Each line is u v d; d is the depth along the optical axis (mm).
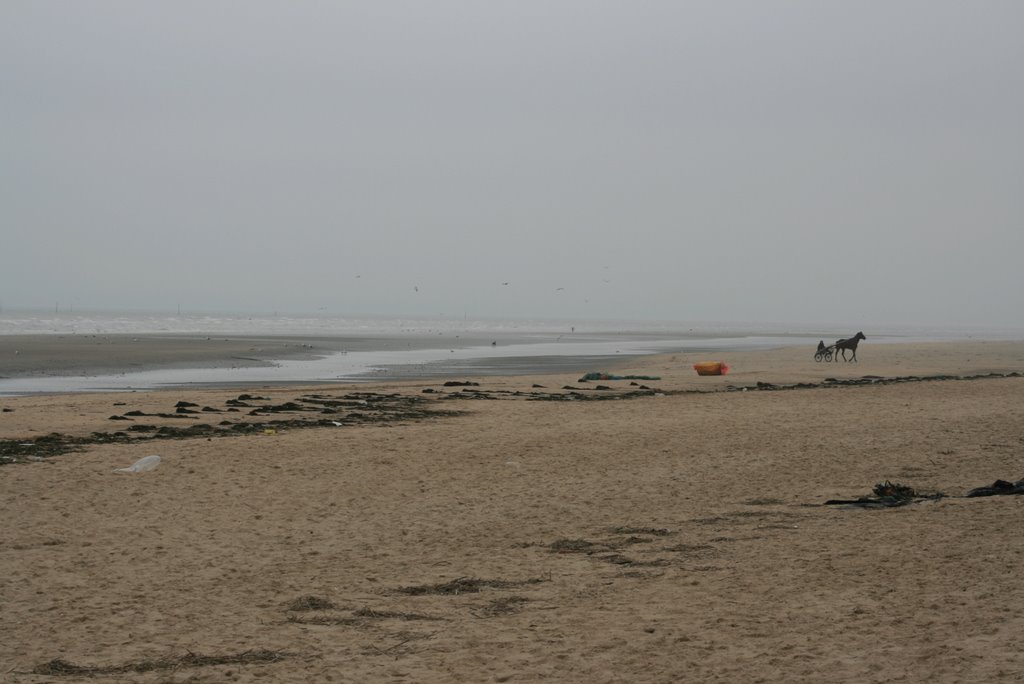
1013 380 36781
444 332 114812
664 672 6793
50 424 21250
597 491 14586
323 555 10836
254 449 17922
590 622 8195
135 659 7293
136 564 10328
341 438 19516
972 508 12570
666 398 29203
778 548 10797
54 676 6902
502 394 30953
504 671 6953
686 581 9516
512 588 9445
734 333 137500
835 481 15164
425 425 22047
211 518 12656
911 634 7418
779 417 23531
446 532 12008
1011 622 7609
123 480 14891
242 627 8141
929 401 27500
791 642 7363
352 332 107500
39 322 113562
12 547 10992
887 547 10547
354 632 8008
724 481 15289
